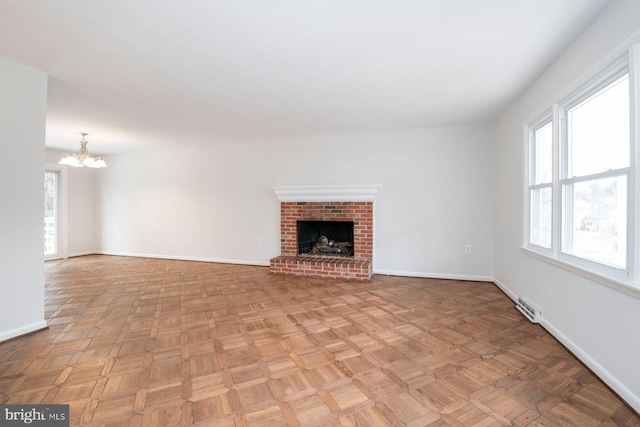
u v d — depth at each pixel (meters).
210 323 2.73
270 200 5.27
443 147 4.33
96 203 6.59
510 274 3.49
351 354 2.15
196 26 1.90
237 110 3.58
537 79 2.73
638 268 1.56
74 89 2.92
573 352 2.11
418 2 1.69
